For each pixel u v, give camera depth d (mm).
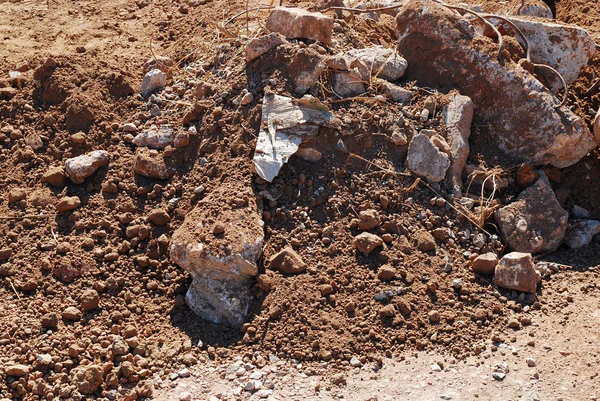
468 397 2705
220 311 2924
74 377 2738
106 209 3141
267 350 2846
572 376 2770
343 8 3607
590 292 3047
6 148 3314
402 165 3230
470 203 3203
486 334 2910
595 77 3590
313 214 3109
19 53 3848
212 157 3201
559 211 3223
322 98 3277
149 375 2785
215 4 4148
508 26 3582
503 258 3043
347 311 2916
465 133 3312
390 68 3408
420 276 3014
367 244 3027
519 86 3334
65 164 3215
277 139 3152
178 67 3629
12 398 2729
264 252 3016
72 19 4172
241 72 3350
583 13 4109
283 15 3439
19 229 3107
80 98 3354
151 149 3262
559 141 3285
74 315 2902
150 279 3012
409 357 2840
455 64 3414
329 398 2711
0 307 2916
